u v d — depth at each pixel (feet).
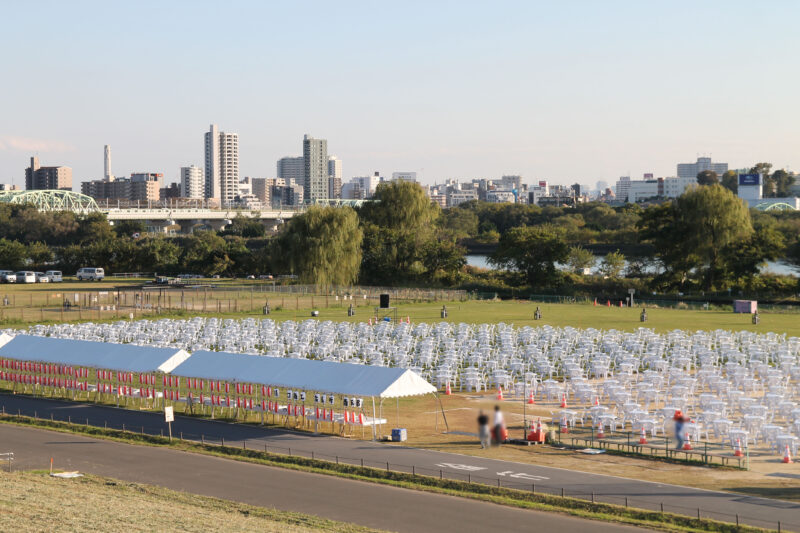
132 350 178.60
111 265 598.75
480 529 99.09
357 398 156.15
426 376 193.57
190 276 569.23
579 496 110.01
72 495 105.91
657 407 161.48
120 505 102.17
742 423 138.21
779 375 178.91
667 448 130.41
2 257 572.92
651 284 455.63
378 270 476.54
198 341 248.32
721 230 437.99
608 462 126.82
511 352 213.87
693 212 442.09
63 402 180.34
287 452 136.05
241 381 157.89
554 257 463.83
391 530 98.89
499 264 489.67
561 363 207.72
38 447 141.08
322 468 126.93
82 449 139.95
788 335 275.59
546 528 99.09
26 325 296.92
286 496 113.39
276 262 449.48
